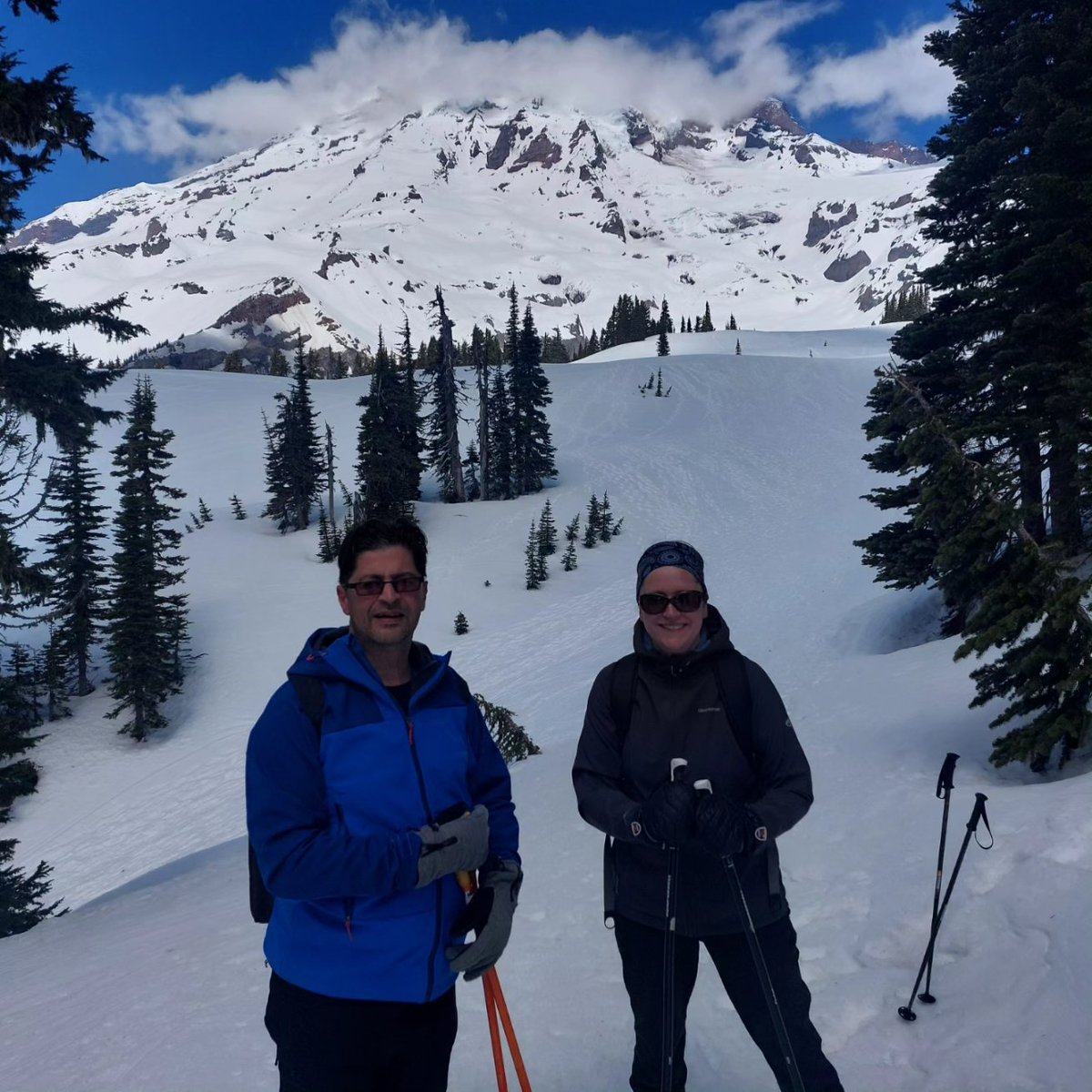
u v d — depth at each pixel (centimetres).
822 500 5084
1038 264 1147
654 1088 286
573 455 6606
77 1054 452
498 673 2852
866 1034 372
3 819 1474
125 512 2953
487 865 240
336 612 3675
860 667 1377
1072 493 709
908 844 543
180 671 3111
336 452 7138
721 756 270
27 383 1361
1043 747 594
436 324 5597
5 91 810
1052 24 1251
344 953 216
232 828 2109
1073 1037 323
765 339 14275
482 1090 367
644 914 276
